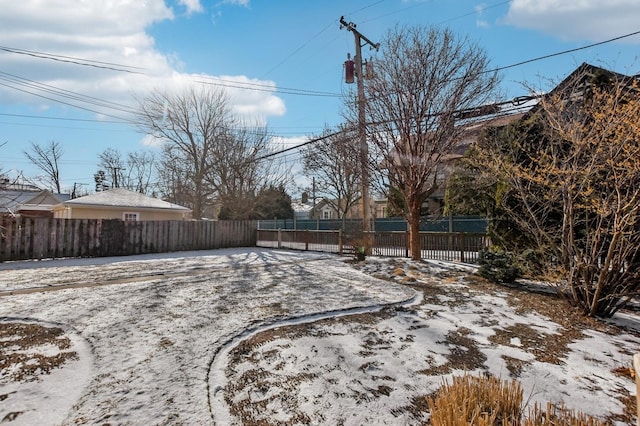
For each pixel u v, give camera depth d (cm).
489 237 874
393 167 947
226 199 2323
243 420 241
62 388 275
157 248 1319
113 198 1689
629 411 261
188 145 2358
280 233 1528
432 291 633
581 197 520
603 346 389
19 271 830
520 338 409
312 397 272
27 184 1842
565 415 236
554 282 570
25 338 378
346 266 940
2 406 249
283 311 487
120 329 407
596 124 468
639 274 481
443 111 876
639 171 434
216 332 400
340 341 387
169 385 283
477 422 211
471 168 935
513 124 805
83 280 711
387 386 291
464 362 342
